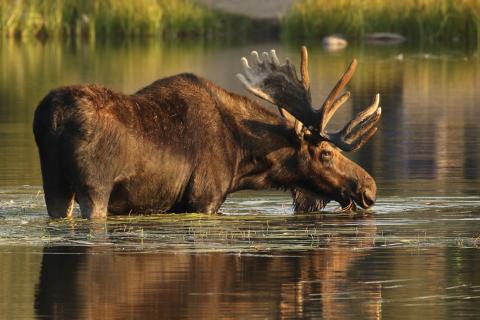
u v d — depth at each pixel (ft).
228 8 435.12
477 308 98.58
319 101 248.52
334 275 109.09
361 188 145.18
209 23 424.87
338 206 150.71
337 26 413.18
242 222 134.82
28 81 289.33
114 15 422.41
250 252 118.32
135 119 133.28
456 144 199.62
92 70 311.27
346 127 145.38
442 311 97.91
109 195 131.75
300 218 138.92
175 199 137.69
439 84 290.15
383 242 123.44
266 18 430.20
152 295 102.06
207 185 138.51
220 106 141.28
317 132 143.23
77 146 129.18
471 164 179.42
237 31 424.05
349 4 414.62
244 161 142.92
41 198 148.77
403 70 319.06
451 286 105.40
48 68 318.45
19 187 157.48
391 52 370.32
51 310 97.76
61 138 129.49
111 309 98.02
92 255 116.16
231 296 101.91
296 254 117.29
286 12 425.69
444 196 153.38
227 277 108.06
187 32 424.46
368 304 99.81
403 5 413.80
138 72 304.30
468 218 137.69
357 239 125.18
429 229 130.93
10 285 104.88
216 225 132.36
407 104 254.47
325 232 129.18
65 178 131.13
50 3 425.69
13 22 424.05
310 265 112.78
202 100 139.64
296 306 99.09
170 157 135.54
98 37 420.36
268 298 101.30
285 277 108.17
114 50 373.40
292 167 144.66
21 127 219.20
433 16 405.59
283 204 150.20
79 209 140.46
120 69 312.91
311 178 144.97
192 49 374.02
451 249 120.37
